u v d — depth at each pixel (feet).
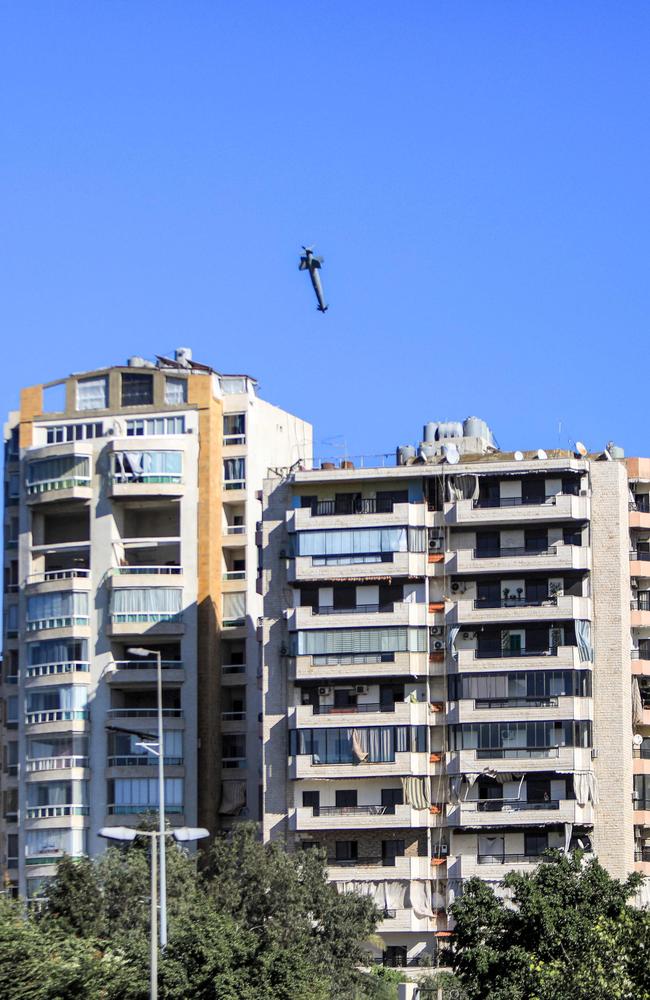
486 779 451.12
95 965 348.18
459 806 449.48
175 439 501.97
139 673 489.67
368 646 458.50
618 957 314.14
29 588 501.97
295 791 457.27
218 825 489.67
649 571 467.93
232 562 507.71
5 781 513.45
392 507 465.06
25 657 499.51
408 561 460.14
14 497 523.70
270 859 421.18
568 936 335.67
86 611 496.23
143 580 493.77
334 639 460.55
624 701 452.35
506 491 464.24
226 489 508.94
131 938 376.48
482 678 453.17
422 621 458.91
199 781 486.38
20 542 508.12
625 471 465.88
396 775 450.71
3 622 518.78
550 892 350.23
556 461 461.78
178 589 494.59
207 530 497.46
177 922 373.61
